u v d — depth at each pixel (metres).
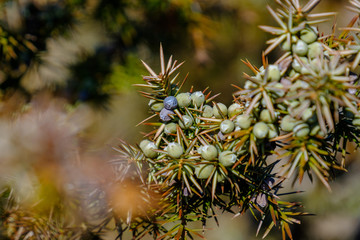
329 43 0.49
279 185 0.50
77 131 0.56
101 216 0.53
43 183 0.54
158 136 0.51
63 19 0.79
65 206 0.54
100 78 0.86
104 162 0.53
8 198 0.54
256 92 0.46
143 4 0.92
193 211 0.51
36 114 0.57
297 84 0.46
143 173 0.51
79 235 0.54
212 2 1.08
